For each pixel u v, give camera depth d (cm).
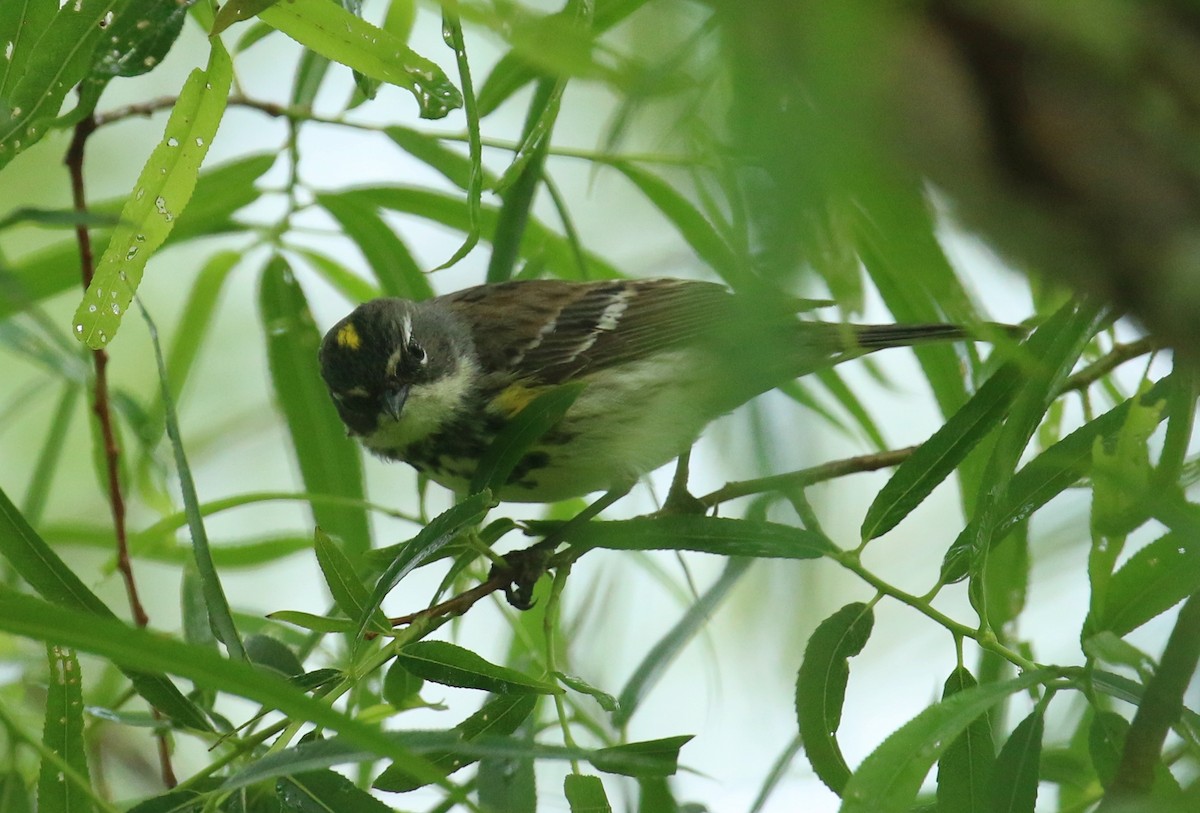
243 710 1340
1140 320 378
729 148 389
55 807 666
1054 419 953
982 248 384
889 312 940
